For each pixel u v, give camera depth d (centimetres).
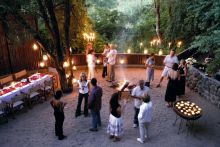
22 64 1333
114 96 706
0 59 1241
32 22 1276
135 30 1978
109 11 2059
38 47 1360
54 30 1023
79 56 1478
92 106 767
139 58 1484
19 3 945
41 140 760
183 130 798
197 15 1135
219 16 955
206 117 880
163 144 726
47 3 976
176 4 1467
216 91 954
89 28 1532
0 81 1032
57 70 1089
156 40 1722
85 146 725
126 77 1312
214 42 901
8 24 1073
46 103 1022
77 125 841
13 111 899
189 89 1135
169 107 957
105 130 805
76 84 1216
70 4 1098
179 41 1511
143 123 707
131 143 732
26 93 958
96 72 1407
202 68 1123
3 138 774
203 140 746
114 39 1933
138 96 770
